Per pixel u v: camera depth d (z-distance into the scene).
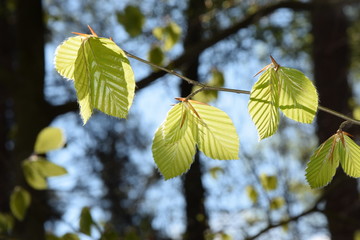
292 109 0.47
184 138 0.49
